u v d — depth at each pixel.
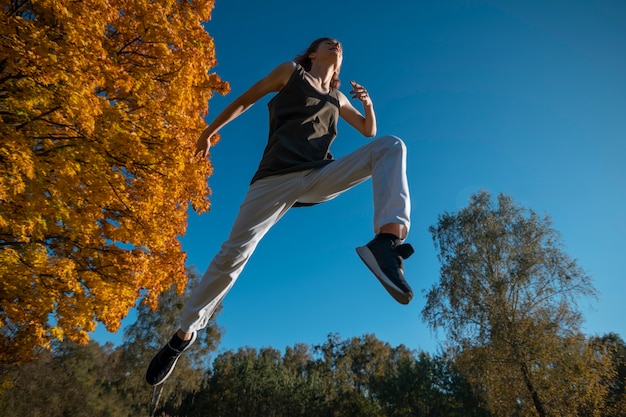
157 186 6.39
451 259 19.25
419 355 42.91
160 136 6.31
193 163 6.65
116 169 6.40
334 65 1.78
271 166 1.44
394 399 40.34
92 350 26.39
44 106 5.40
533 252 17.52
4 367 14.72
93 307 6.02
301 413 41.72
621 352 24.05
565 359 15.27
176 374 26.22
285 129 1.52
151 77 6.32
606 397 15.78
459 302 17.80
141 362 25.94
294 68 1.61
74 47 4.93
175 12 6.88
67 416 18.17
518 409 15.94
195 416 42.72
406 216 1.14
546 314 16.14
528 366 15.69
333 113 1.67
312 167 1.42
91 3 5.06
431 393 39.78
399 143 1.30
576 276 16.42
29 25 4.82
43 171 5.13
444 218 20.69
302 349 61.66
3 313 5.78
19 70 4.84
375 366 53.28
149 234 6.64
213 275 1.46
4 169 4.77
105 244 6.57
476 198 20.34
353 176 1.38
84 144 5.59
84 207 5.89
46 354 18.16
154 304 7.16
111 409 21.92
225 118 1.61
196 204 7.14
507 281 17.08
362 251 1.09
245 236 1.43
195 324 1.52
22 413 15.48
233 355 54.62
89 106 4.98
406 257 1.10
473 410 35.44
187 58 6.48
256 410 42.44
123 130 5.82
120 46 6.24
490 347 16.27
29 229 5.29
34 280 5.53
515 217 18.97
